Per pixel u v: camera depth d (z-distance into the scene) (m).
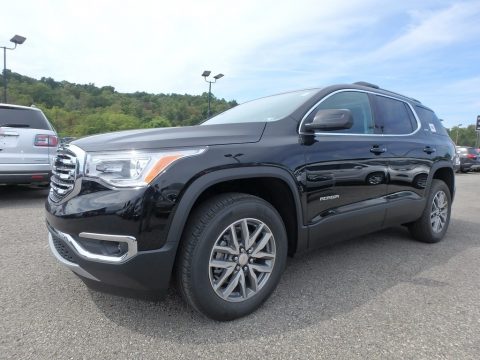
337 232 3.06
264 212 2.48
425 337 2.23
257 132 2.63
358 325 2.36
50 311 2.48
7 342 2.11
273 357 2.01
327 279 3.12
